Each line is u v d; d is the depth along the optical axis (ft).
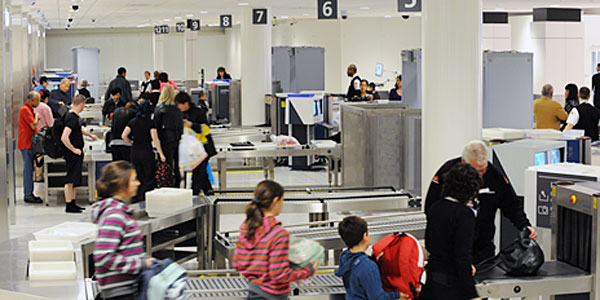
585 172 18.84
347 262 15.69
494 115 40.01
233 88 58.90
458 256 14.39
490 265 16.65
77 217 33.99
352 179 35.17
